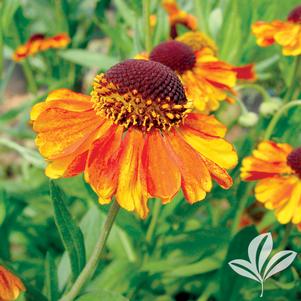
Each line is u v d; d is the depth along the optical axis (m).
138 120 0.21
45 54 0.44
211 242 0.30
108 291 0.23
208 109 0.29
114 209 0.21
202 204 0.30
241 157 0.30
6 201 0.32
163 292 0.35
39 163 0.31
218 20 0.38
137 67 0.21
